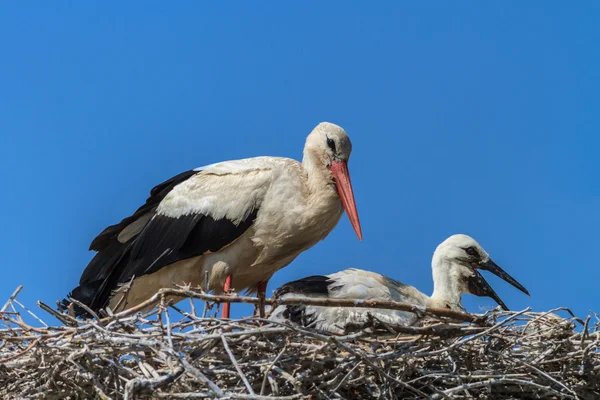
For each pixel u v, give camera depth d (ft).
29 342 37.93
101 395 35.78
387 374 37.14
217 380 37.68
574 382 40.81
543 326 42.78
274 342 38.06
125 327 37.88
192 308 38.37
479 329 39.11
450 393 38.27
